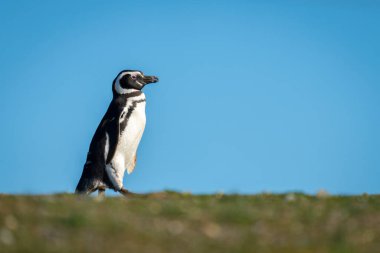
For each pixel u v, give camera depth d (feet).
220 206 154.71
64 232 131.85
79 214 136.36
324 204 168.66
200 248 125.29
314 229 139.74
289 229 139.13
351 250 124.57
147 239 129.49
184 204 161.17
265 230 138.10
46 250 121.70
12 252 121.80
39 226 135.23
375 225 144.77
